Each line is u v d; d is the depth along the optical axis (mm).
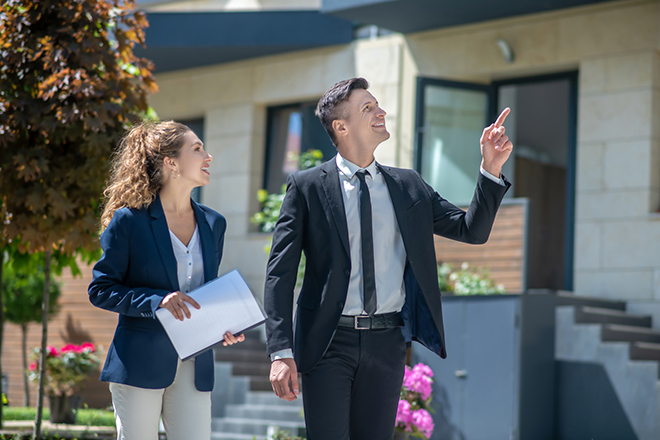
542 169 10477
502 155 2629
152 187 2838
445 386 7059
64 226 4906
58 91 4836
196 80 11016
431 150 9117
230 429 7793
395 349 2701
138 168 2818
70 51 4832
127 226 2746
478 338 6918
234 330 2594
